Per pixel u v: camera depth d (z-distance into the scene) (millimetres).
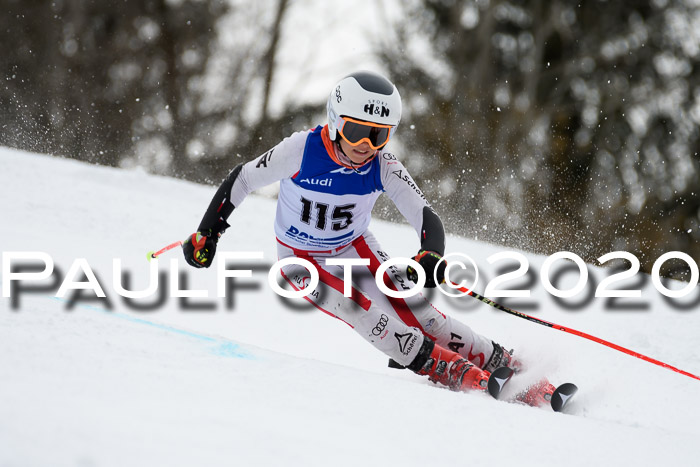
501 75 87062
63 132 81312
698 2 83000
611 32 85500
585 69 85312
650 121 82750
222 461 6195
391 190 12828
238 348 10812
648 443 9133
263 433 7090
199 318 17047
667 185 80500
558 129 83188
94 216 26000
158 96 84125
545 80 86500
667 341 18469
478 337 13328
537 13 84688
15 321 10008
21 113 80688
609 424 9945
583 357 16578
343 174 12742
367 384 9641
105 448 6039
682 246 78562
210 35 85438
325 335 17234
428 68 86812
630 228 78875
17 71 81500
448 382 12266
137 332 10672
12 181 28688
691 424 12750
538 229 78438
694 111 82375
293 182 12992
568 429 9203
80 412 6754
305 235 13430
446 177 80875
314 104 85625
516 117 82500
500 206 79750
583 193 81438
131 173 33906
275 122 85500
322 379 9562
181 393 8000
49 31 82188
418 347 12258
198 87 84938
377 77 12234
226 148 84562
